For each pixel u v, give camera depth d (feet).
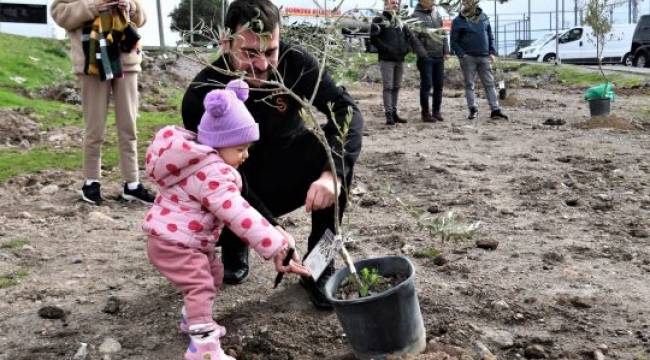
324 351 10.37
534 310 11.51
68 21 18.52
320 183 10.12
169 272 9.60
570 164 24.14
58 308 11.82
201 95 11.59
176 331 11.18
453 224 10.46
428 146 28.45
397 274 10.04
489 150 27.17
